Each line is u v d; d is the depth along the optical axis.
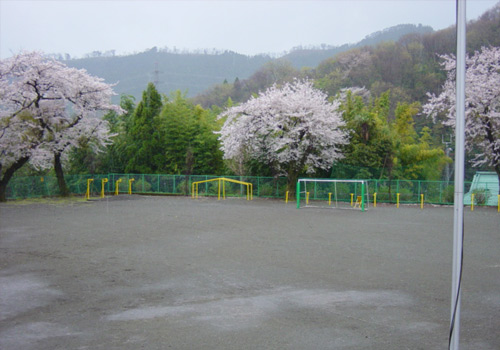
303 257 11.81
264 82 67.38
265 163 34.12
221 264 10.92
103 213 22.83
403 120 40.56
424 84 54.25
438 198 30.89
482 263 11.15
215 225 18.34
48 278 9.48
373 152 34.09
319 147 32.28
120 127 43.06
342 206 28.28
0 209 24.78
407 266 10.73
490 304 7.69
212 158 39.16
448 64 30.61
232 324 6.60
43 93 29.80
